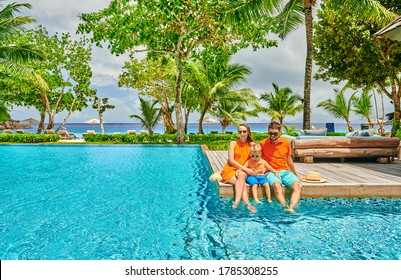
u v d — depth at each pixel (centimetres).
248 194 532
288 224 436
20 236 403
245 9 1516
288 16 1570
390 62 1789
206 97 2341
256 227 425
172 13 1630
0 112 2242
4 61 1761
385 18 1480
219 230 417
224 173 545
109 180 793
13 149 1662
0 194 638
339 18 1766
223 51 1941
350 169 757
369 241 377
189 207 530
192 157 1305
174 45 1844
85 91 2831
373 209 498
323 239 384
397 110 1959
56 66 2673
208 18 1653
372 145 866
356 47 1795
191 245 369
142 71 2808
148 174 883
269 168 531
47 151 1577
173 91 2889
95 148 1711
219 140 2092
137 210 516
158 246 368
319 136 928
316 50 2014
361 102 2719
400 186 541
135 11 1723
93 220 466
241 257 338
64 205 550
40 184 745
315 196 544
